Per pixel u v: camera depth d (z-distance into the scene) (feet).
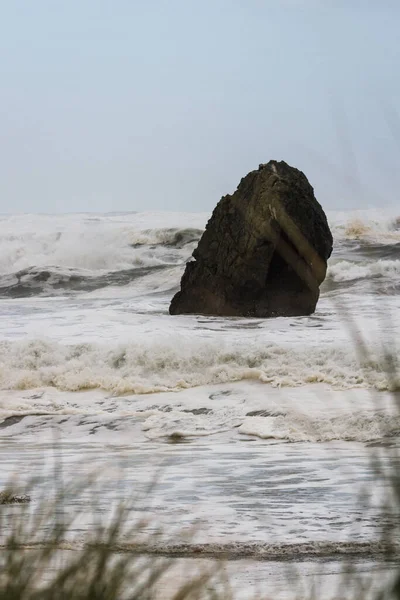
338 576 47.47
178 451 117.80
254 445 122.11
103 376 170.40
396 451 27.27
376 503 73.46
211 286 249.14
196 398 157.58
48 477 88.07
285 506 75.51
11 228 584.40
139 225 548.31
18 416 150.71
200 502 77.36
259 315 244.22
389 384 27.86
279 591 44.11
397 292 254.68
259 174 238.27
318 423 125.59
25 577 26.58
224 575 47.91
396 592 24.23
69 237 530.27
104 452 118.01
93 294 351.67
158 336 187.11
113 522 34.37
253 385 163.73
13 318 255.29
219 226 248.73
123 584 27.35
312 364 168.14
